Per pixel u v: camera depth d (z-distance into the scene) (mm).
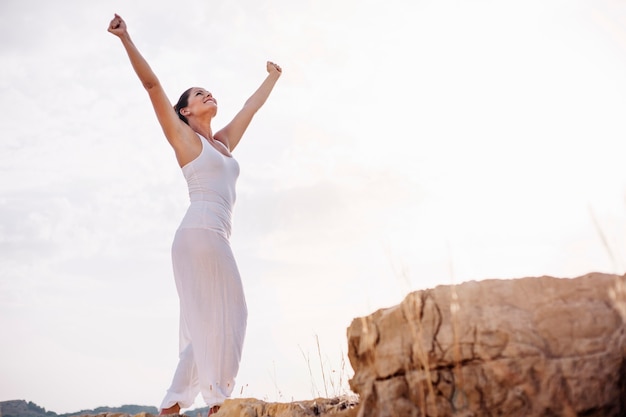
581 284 2791
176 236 5027
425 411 2725
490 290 2836
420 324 2838
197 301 4824
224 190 5141
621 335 2621
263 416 3898
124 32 4883
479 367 2697
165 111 5012
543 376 2602
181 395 4844
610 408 2561
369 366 3031
